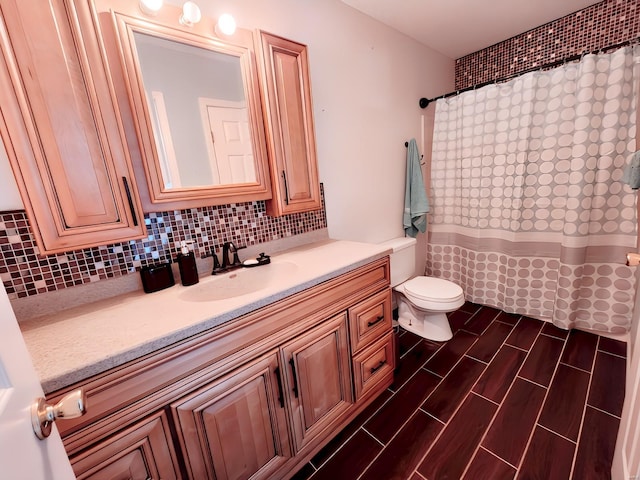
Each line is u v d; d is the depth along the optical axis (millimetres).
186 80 1056
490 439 1178
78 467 596
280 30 1360
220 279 1160
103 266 995
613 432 1155
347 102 1717
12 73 672
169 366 714
